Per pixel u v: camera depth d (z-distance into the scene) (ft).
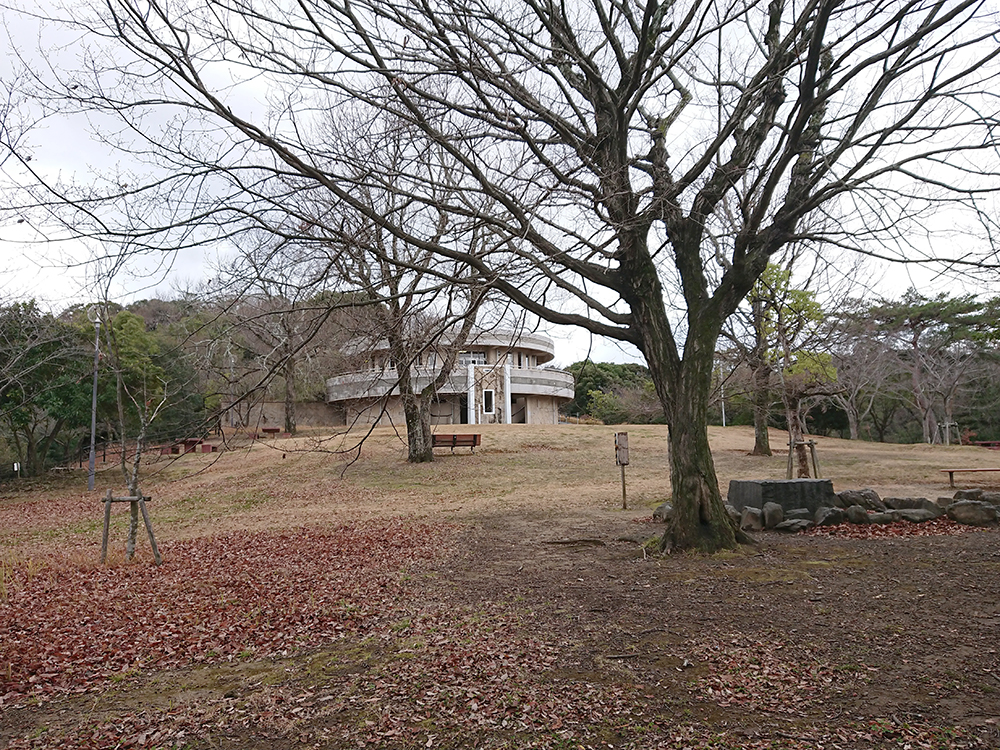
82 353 80.23
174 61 22.53
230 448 26.12
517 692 16.58
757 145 31.81
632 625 21.36
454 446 96.22
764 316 61.77
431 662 19.08
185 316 31.22
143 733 15.47
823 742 13.39
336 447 101.45
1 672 19.83
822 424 164.25
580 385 206.69
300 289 25.67
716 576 27.02
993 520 37.37
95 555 40.70
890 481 66.49
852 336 79.71
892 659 17.48
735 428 144.05
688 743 13.65
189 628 24.08
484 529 45.47
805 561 29.40
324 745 14.44
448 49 26.21
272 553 39.24
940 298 121.29
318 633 22.86
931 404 131.54
